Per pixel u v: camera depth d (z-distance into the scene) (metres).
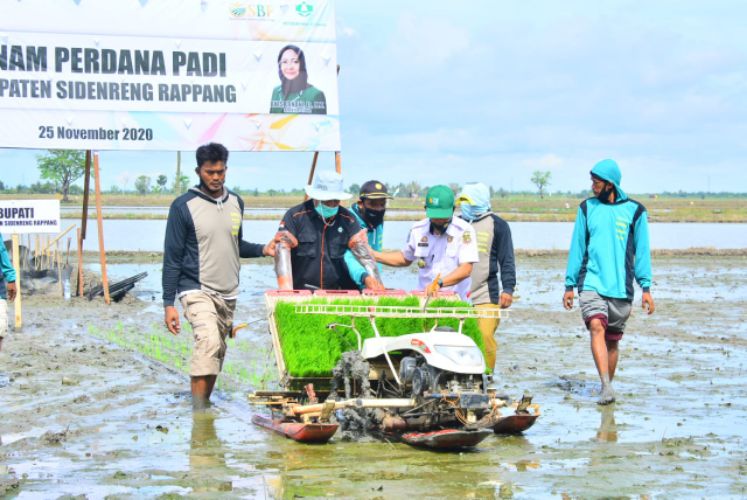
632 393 10.26
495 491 6.41
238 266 9.80
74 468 7.03
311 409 8.01
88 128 17.72
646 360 12.48
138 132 17.88
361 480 6.69
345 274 9.66
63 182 108.94
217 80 18.06
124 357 12.59
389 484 6.59
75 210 80.88
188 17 17.95
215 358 9.41
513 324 16.58
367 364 8.02
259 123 18.19
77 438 8.06
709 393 10.26
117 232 48.75
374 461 7.29
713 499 6.24
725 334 15.11
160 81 17.89
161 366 11.98
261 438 8.13
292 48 18.28
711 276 27.42
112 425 8.62
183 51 17.95
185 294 9.49
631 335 14.95
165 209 94.69
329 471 6.95
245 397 10.12
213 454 7.50
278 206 120.75
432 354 7.43
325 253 9.52
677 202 180.50
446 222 9.30
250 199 166.62
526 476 6.83
